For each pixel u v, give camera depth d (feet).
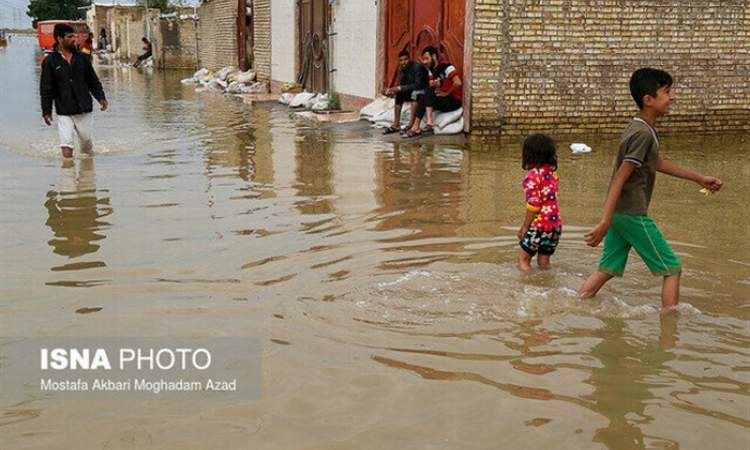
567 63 39.83
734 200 24.94
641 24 40.40
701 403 11.04
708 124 42.80
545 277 16.58
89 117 33.78
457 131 39.65
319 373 11.93
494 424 10.41
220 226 20.88
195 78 90.22
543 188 16.84
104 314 14.44
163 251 18.47
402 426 10.36
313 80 61.11
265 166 31.04
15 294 15.55
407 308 14.67
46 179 27.71
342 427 10.34
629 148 14.38
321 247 18.85
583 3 39.37
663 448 9.84
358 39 51.03
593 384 11.60
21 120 48.01
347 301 15.03
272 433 10.19
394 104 43.55
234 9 85.30
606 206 14.43
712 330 13.76
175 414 10.75
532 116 39.93
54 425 10.49
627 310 14.67
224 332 13.53
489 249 18.88
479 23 38.17
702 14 41.14
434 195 25.45
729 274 17.04
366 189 26.40
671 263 14.64
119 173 29.09
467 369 12.09
